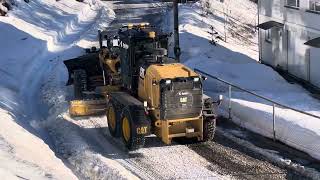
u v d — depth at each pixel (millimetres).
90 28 50094
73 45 40688
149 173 16531
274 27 36500
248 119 21422
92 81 25078
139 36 19812
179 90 17969
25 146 17453
